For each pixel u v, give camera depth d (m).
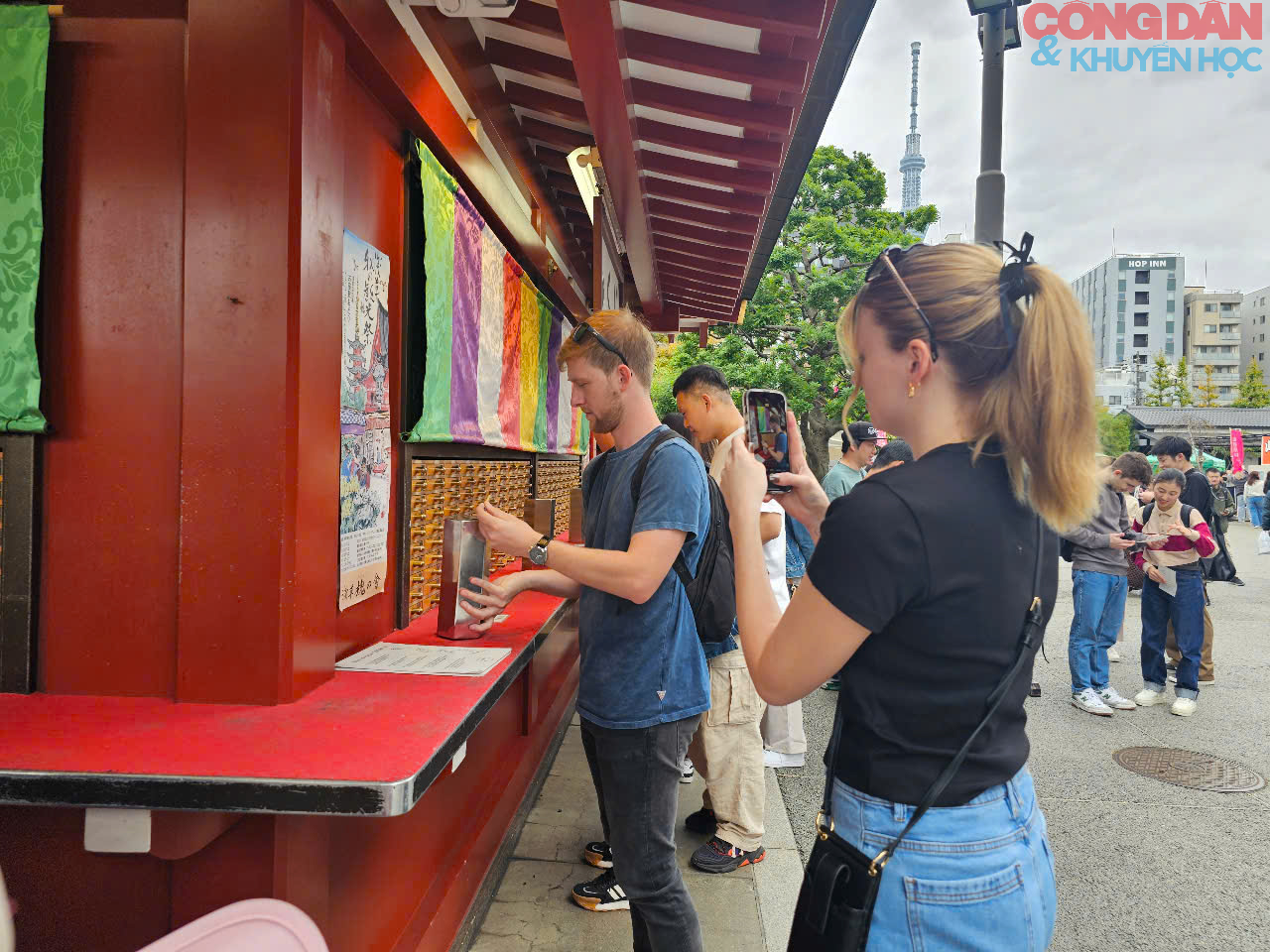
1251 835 3.68
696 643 2.01
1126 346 103.88
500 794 3.12
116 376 1.56
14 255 1.51
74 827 1.44
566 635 5.20
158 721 1.44
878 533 0.99
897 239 21.67
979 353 1.06
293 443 1.52
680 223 5.04
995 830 1.03
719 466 1.38
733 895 2.97
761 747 3.24
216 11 1.50
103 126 1.56
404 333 2.37
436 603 2.68
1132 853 3.50
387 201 2.21
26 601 1.55
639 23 2.59
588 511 2.21
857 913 1.04
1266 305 101.06
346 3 1.68
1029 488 1.04
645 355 2.11
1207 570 6.51
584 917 2.78
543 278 4.29
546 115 3.68
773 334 21.86
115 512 1.56
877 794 1.05
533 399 4.14
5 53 1.52
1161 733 5.18
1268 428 47.59
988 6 5.35
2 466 1.54
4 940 0.86
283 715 1.48
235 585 1.52
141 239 1.55
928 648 1.02
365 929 1.87
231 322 1.50
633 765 1.91
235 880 1.43
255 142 1.50
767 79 2.67
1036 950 1.04
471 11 2.08
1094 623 5.66
